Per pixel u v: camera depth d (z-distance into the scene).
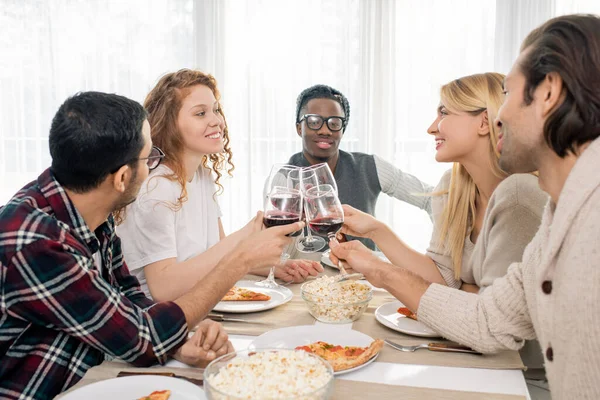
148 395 0.92
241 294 1.51
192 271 1.56
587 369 0.87
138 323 1.06
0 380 1.04
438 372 1.05
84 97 1.03
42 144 3.85
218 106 1.93
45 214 1.03
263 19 3.60
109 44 3.76
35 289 0.98
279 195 1.44
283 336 1.20
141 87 3.78
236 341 1.22
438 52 3.44
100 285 1.04
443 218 1.78
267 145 3.69
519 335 1.13
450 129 1.66
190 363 1.10
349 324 1.33
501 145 1.01
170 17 3.72
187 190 1.88
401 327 1.28
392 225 3.53
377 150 3.55
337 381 1.00
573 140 0.89
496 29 3.37
